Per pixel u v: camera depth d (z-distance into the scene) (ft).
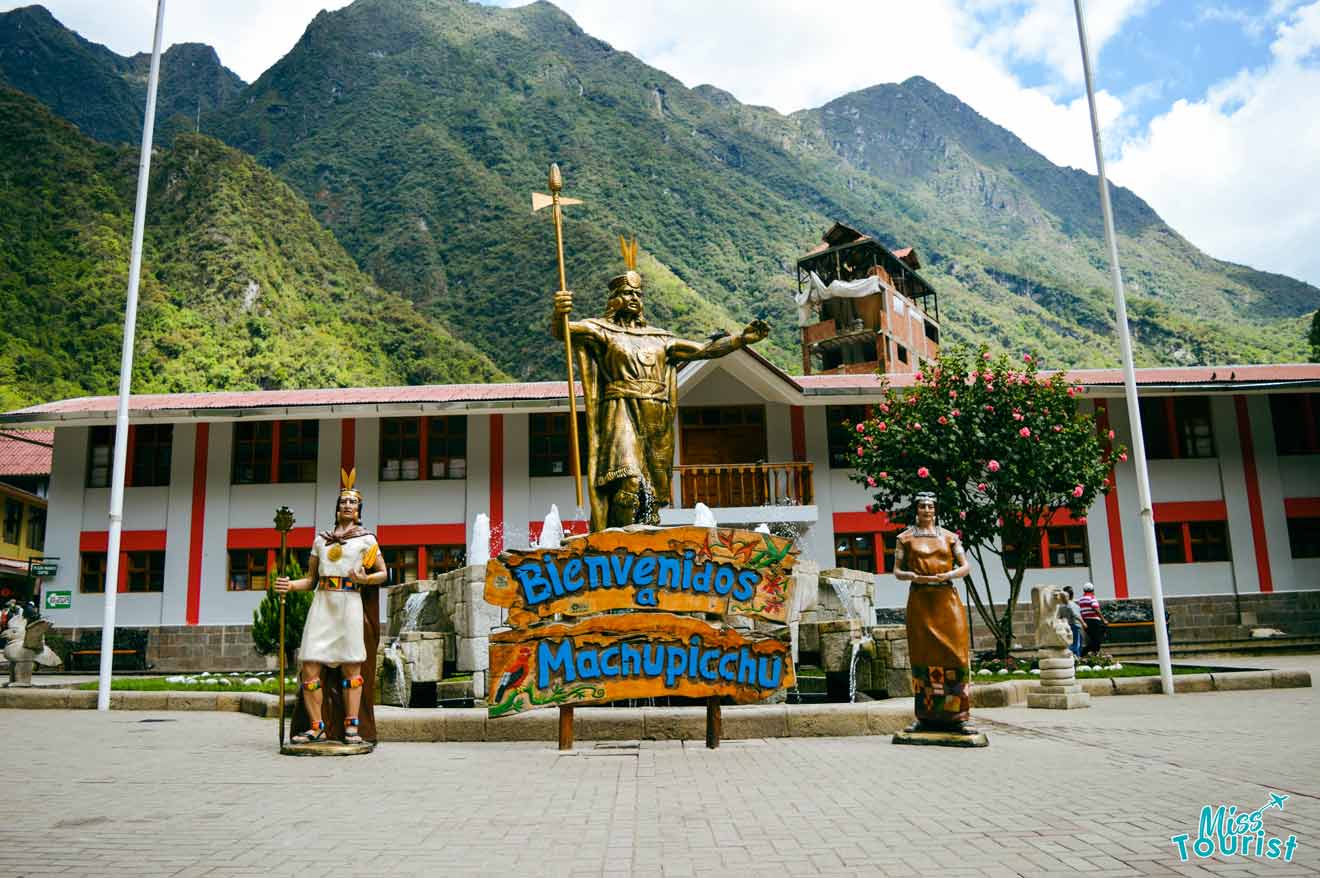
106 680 43.21
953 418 59.41
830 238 225.56
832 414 86.69
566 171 492.95
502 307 343.05
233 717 39.24
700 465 81.97
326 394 88.07
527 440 85.46
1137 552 83.76
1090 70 49.03
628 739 29.68
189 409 79.51
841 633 40.11
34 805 19.26
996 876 13.50
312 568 27.89
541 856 14.92
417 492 84.69
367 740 27.81
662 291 315.58
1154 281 626.23
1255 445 85.71
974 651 73.87
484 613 39.88
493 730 30.12
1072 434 59.88
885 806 18.53
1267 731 29.84
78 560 82.79
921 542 28.55
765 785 21.06
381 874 13.97
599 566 27.99
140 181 47.16
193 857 15.03
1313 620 83.10
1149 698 42.86
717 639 27.73
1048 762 23.95
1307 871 13.73
